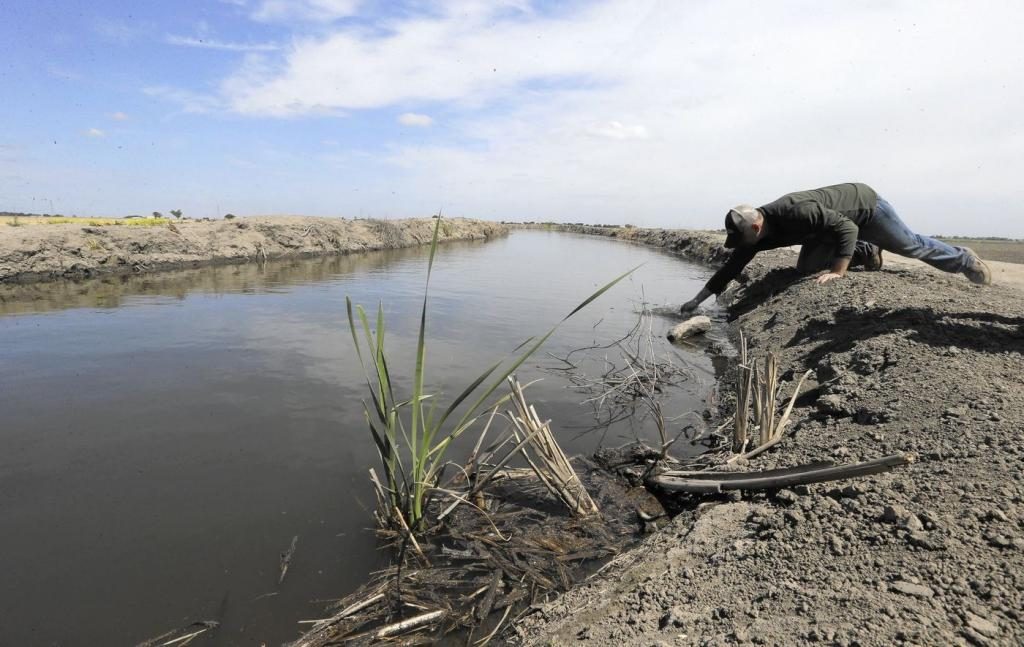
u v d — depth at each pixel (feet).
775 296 22.18
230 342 19.67
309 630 6.83
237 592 7.46
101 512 9.15
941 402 9.04
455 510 9.50
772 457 9.48
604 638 5.81
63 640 6.61
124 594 7.36
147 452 11.24
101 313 24.26
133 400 14.01
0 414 12.99
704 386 15.96
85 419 12.80
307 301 28.02
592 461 11.25
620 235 111.14
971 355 10.68
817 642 4.84
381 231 66.64
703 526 7.64
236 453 11.28
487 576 7.90
